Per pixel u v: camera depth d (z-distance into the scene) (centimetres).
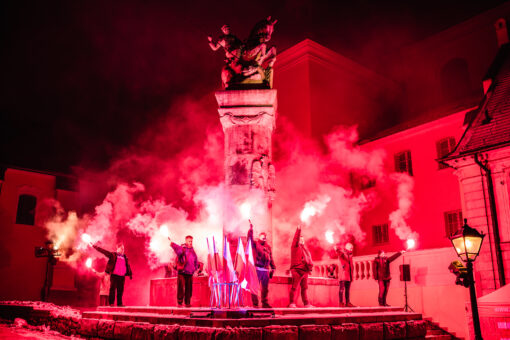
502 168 1752
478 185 1811
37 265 2714
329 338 885
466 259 872
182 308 1016
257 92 1334
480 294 1716
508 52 2150
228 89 1359
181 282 1080
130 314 1003
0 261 2597
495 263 1706
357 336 941
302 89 2622
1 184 2695
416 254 1775
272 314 911
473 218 1808
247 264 979
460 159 1864
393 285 1827
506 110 1866
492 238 1731
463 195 1867
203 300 1160
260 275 1023
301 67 2656
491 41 2681
